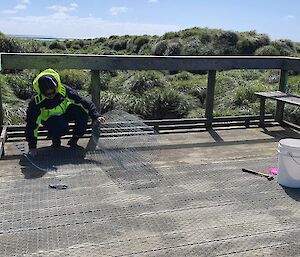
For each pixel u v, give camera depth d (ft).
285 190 11.75
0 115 16.78
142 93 35.86
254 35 66.95
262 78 43.93
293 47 66.39
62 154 14.65
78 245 8.67
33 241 8.81
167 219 9.84
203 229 9.41
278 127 19.51
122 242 8.80
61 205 10.52
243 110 31.24
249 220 9.90
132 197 11.05
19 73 37.37
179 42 61.98
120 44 81.41
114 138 16.06
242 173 13.07
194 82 39.96
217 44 63.05
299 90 36.45
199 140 16.96
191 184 12.05
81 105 14.83
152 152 15.01
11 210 10.21
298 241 9.01
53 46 80.33
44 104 14.21
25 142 16.02
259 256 8.41
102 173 12.80
